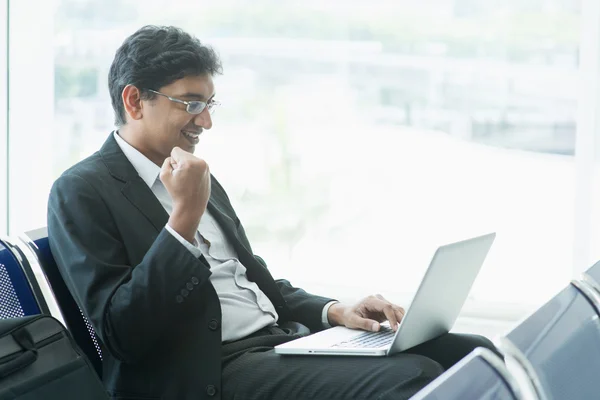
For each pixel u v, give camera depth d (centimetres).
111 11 440
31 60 449
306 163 432
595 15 388
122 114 245
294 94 429
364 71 421
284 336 240
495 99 409
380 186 426
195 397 217
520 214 413
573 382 148
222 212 264
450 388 112
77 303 223
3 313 217
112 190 230
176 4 434
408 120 420
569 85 399
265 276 259
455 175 418
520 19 401
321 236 434
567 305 162
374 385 206
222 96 433
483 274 418
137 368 223
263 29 427
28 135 454
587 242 397
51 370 189
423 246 425
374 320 252
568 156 404
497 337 127
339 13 419
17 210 458
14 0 446
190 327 221
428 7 410
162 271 212
